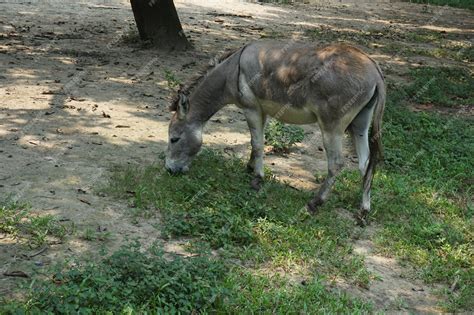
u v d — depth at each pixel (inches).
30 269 198.8
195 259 203.5
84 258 208.7
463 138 385.1
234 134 359.9
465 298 215.2
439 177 321.4
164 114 377.1
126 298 182.9
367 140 261.4
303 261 226.5
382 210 277.7
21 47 503.5
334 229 252.8
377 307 206.4
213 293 187.6
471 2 1144.8
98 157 299.6
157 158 306.0
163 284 187.9
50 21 627.8
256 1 925.8
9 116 342.3
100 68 464.4
